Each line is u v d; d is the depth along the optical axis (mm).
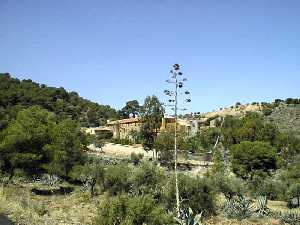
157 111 89250
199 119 181500
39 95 149500
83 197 47188
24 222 27531
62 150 56000
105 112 182625
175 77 26578
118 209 23781
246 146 76062
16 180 54938
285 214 43969
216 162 75125
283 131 136875
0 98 125500
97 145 97500
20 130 50688
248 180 66062
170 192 37844
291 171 69688
